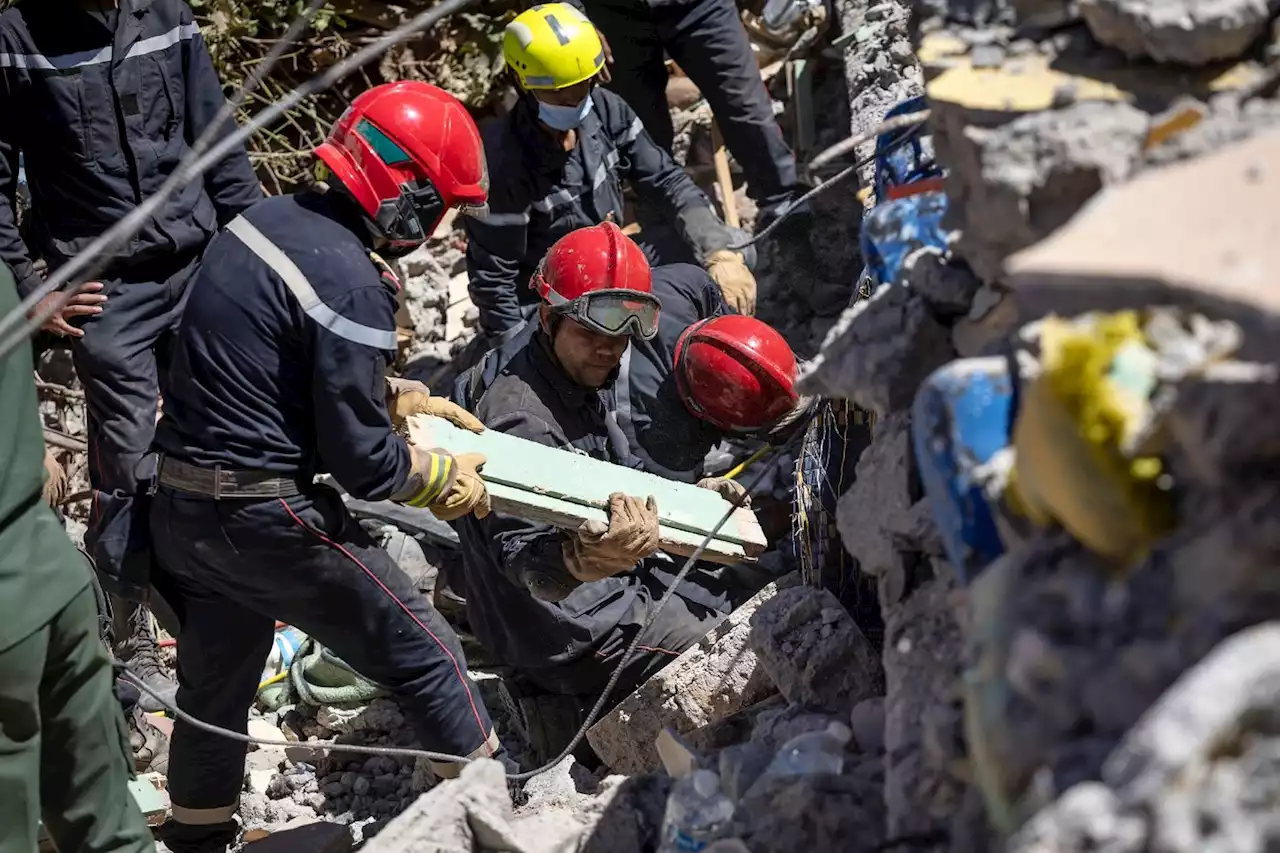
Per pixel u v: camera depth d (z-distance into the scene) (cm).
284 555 338
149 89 429
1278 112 178
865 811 217
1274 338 132
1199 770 119
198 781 373
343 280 320
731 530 388
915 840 190
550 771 384
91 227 436
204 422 330
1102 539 151
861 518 238
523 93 467
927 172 289
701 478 439
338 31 660
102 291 440
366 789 433
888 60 535
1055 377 150
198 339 327
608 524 357
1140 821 119
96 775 277
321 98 665
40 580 256
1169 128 182
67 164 428
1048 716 144
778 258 548
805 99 595
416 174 330
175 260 447
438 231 632
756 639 305
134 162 430
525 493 358
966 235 210
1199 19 183
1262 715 120
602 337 379
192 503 335
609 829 252
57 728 271
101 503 438
